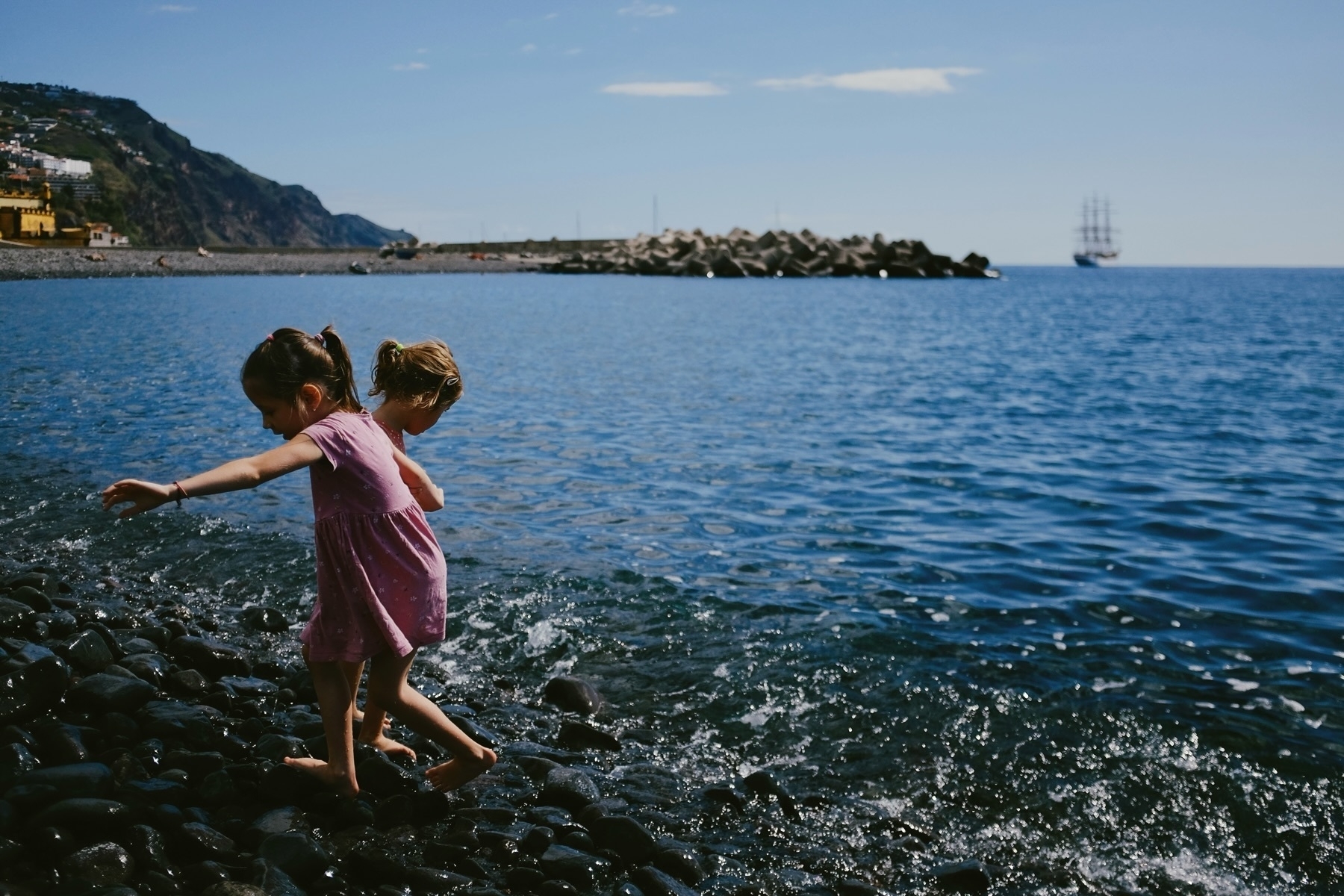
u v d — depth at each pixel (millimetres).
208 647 5133
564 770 4066
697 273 106375
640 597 6707
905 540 8328
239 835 3447
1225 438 14234
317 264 96125
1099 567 7609
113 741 4027
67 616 5430
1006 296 76188
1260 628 6309
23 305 34344
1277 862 3824
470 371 20469
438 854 3398
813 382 20078
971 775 4438
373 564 3637
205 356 20641
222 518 8336
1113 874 3719
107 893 2848
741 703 5156
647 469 11141
